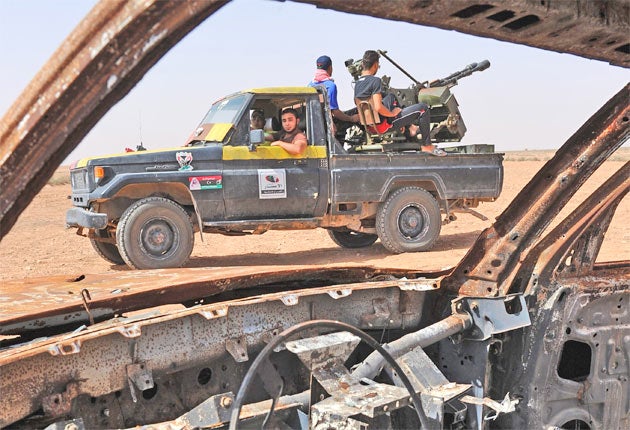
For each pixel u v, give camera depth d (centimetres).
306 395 262
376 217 974
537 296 300
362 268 341
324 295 292
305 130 917
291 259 1000
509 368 303
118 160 822
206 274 330
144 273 366
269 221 895
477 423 281
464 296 304
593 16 172
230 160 862
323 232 1374
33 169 146
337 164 918
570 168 290
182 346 251
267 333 274
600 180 2178
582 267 311
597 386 308
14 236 1399
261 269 328
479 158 1012
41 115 141
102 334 226
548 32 180
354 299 303
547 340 297
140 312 293
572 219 309
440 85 1116
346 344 264
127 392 259
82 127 146
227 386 286
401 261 894
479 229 1327
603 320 312
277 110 934
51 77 140
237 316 267
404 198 966
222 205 865
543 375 297
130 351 238
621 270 325
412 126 995
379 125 946
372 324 307
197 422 238
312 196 906
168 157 838
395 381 281
